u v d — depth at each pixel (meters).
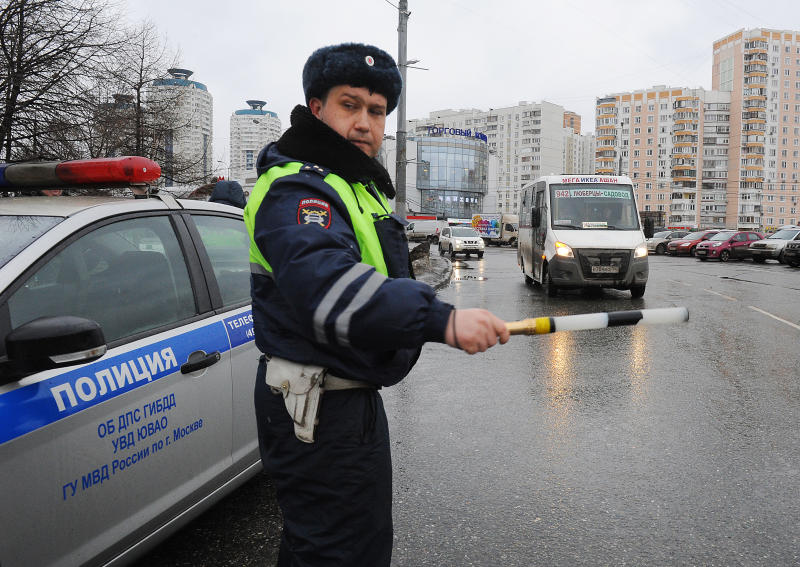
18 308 1.95
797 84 121.44
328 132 1.39
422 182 100.50
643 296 12.46
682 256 32.88
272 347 1.45
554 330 1.27
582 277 11.71
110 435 2.08
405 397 5.16
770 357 6.66
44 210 2.35
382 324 1.16
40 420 1.84
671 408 4.79
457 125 147.50
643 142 129.12
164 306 2.54
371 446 1.47
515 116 138.88
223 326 2.75
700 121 122.62
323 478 1.45
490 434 4.21
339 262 1.20
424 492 3.30
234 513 3.00
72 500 1.93
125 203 2.56
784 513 3.04
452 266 23.39
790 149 122.31
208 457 2.56
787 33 119.81
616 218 12.39
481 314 1.20
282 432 1.50
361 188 1.46
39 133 9.53
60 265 2.15
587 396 5.15
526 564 2.61
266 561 2.60
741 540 2.79
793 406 4.83
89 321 1.80
